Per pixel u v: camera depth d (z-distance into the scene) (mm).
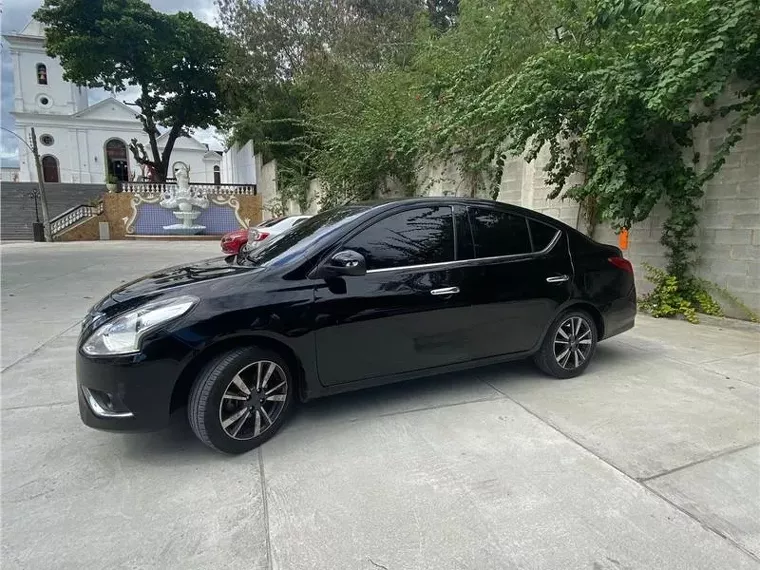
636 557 2117
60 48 26438
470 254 3732
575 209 7738
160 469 2838
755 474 2744
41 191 23438
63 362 4832
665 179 6121
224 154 39594
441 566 2066
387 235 3445
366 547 2182
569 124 6637
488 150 8570
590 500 2510
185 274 3500
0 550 2166
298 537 2250
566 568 2057
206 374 2848
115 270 11508
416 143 10188
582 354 4289
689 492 2578
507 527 2309
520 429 3275
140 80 29469
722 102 5793
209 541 2229
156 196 25875
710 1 4609
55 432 3322
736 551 2152
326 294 3164
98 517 2400
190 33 28156
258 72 24250
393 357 3434
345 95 16219
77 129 46906
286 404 3162
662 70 5090
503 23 7949
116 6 26609
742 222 5766
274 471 2795
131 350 2738
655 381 4156
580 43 6500
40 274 10828
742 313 5848
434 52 11344
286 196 21656
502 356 3906
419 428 3297
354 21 22844
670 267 6488
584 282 4184
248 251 4047
